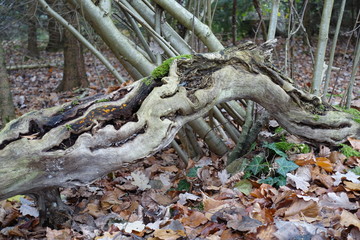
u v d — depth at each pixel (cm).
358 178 233
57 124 184
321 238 167
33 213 228
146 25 262
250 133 272
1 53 420
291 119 243
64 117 186
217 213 200
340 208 199
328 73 301
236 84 222
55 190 208
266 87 227
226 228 189
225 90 219
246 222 183
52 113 187
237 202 219
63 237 200
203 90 207
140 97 200
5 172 169
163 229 190
